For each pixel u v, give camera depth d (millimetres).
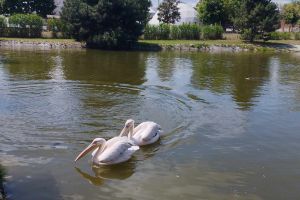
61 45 54781
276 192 11188
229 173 12266
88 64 36312
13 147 13797
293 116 18516
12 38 59906
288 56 50625
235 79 29125
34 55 42562
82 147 14008
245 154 13766
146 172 12188
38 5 87562
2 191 10711
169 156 13414
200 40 66312
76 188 11062
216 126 16641
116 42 54594
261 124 17125
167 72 32000
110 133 15508
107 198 10586
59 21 62750
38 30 63062
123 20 56469
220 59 44406
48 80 26016
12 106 18891
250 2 65812
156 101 20672
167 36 66750
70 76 28250
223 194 10977
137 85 25281
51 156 13141
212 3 79562
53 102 19859
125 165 12648
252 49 58562
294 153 13992
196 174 12125
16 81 25219
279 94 23547
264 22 63812
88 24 55781
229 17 80125
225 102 20969
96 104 19688
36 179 11500
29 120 16750
